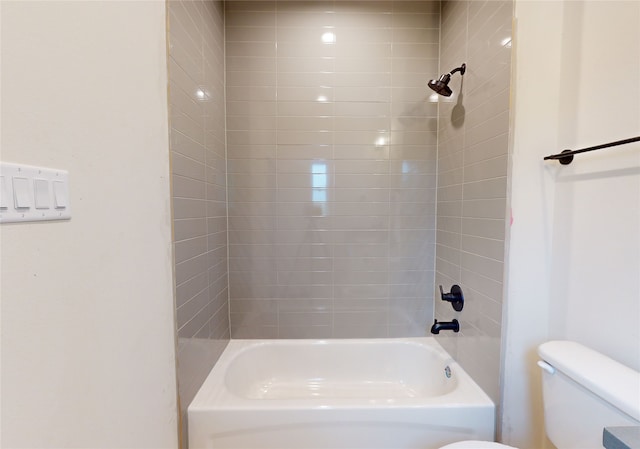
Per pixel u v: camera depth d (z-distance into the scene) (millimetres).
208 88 1365
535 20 1000
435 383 1564
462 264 1405
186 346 1100
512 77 1025
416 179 1741
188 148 1123
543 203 1027
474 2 1281
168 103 955
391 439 1119
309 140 1708
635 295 760
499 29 1092
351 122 1710
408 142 1727
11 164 444
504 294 1072
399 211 1752
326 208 1738
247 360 1653
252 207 1719
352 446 1114
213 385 1277
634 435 483
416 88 1704
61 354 541
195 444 1104
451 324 1454
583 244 908
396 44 1686
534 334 1062
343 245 1757
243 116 1684
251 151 1700
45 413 507
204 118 1306
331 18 1666
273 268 1748
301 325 1776
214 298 1461
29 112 474
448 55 1563
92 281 616
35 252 486
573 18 938
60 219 535
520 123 1027
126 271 735
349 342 1745
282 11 1652
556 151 1006
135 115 774
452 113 1515
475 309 1279
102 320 646
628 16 772
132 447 758
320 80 1687
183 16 1071
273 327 1771
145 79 822
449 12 1549
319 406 1115
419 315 1783
